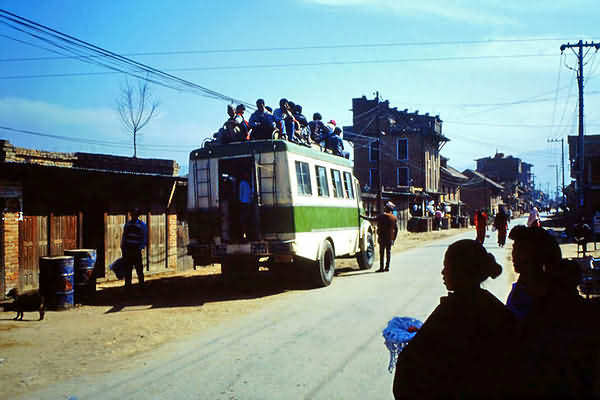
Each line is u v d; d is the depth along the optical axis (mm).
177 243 16031
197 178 11516
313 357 6027
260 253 10844
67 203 12266
